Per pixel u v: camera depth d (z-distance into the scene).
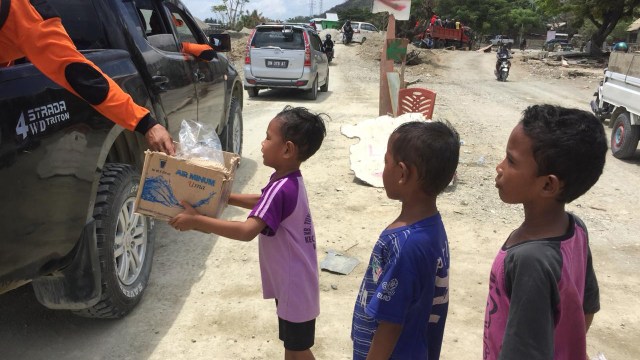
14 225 2.22
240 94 6.50
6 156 2.14
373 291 1.72
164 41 4.29
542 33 78.31
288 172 2.21
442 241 1.71
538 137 1.41
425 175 1.65
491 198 5.64
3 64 2.34
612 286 3.92
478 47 49.62
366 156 6.15
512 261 1.44
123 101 2.39
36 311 3.24
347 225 4.76
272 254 2.23
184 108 4.32
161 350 2.91
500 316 1.50
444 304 1.77
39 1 2.27
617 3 29.92
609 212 5.55
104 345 2.93
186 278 3.71
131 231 3.23
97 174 2.78
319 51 13.16
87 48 3.57
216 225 2.09
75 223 2.62
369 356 1.66
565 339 1.46
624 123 7.91
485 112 11.74
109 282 2.90
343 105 11.69
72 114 2.56
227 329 3.12
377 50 26.53
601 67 26.48
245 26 38.78
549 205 1.48
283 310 2.26
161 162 2.12
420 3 36.59
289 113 2.18
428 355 1.80
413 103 7.13
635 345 3.20
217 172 2.11
